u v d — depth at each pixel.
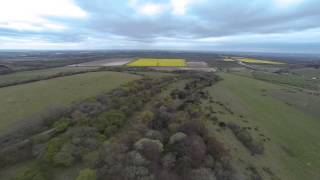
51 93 48.22
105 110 37.22
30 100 42.84
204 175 22.70
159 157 24.50
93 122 32.03
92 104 38.69
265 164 30.33
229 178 24.33
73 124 31.92
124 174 21.19
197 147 25.97
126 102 41.22
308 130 44.00
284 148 35.78
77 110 35.81
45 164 23.70
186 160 24.17
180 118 33.62
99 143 27.34
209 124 37.59
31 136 29.08
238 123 41.12
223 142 32.25
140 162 22.62
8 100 42.75
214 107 47.34
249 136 35.75
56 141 26.50
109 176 21.09
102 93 47.81
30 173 21.91
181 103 45.00
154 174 21.97
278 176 28.38
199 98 51.97
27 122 32.31
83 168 23.48
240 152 31.45
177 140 27.00
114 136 29.97
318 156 34.59
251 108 52.03
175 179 22.17
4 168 23.36
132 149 25.08
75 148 25.41
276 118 48.03
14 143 26.88
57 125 31.14
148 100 46.06
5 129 30.08
